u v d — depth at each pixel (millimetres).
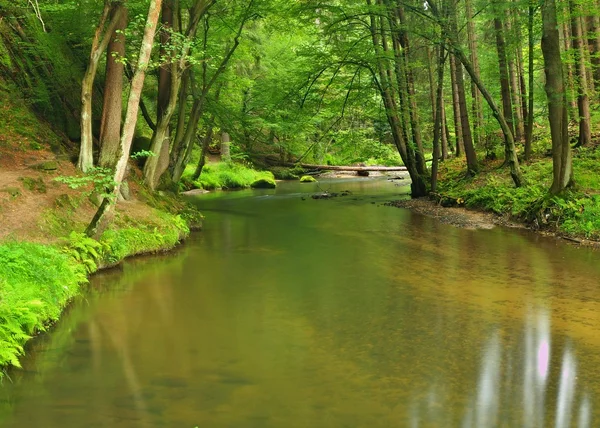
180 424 4996
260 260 12055
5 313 6441
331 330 7598
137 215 13273
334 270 11141
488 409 5320
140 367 6289
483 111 29266
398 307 8656
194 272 10906
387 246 13562
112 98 14047
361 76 26281
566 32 22938
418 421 5082
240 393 5641
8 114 15359
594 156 18312
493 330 7555
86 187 12891
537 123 28766
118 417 5125
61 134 16969
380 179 38031
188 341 7145
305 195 27047
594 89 23188
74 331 7477
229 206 22516
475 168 22844
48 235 10297
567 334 7375
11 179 11672
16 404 5387
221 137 35312
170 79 16969
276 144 36625
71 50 18578
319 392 5680
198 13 16875
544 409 5320
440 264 11570
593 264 11289
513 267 11180
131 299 9008
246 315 8250
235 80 24547
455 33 19125
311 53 22438
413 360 6527
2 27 17047
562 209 14750
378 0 21609
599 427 4973
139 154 10953
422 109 28375
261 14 20266
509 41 20859
